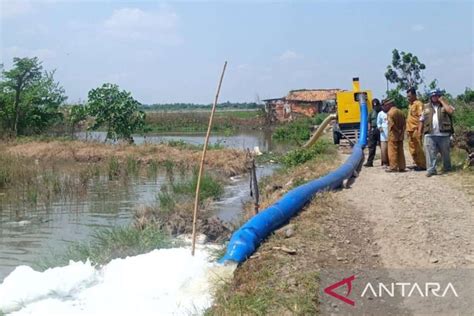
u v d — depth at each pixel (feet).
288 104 209.36
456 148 55.01
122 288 25.54
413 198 36.83
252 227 27.86
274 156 89.56
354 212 33.81
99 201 59.57
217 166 85.61
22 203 58.54
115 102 122.83
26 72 134.82
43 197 61.67
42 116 138.92
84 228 46.68
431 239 28.09
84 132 148.77
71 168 85.87
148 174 80.28
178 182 69.00
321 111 202.90
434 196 37.24
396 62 147.23
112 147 105.09
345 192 40.24
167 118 221.25
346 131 77.66
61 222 49.29
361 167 53.57
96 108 122.31
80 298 25.05
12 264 36.27
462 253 26.12
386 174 47.85
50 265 32.40
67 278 27.17
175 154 95.04
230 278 24.38
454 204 34.96
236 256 26.02
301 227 30.01
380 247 27.32
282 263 24.68
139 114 125.29
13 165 76.13
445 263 24.98
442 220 31.35
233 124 212.02
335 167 54.34
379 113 53.16
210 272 25.32
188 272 25.77
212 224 40.88
